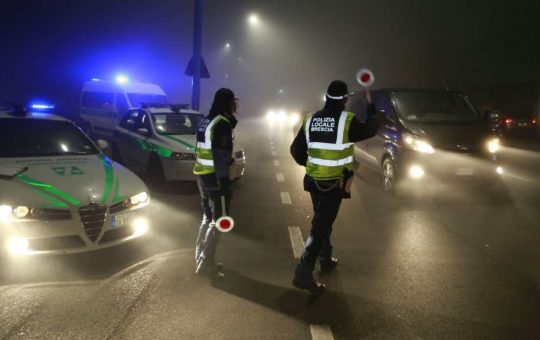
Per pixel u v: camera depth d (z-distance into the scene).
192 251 5.34
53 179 5.05
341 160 4.14
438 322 3.79
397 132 8.46
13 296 4.07
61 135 6.32
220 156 4.36
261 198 8.24
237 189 9.02
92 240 4.84
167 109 10.08
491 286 4.50
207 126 4.48
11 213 4.51
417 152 7.97
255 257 5.24
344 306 4.04
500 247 5.66
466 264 5.08
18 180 4.92
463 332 3.63
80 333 3.51
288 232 6.21
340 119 4.12
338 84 4.14
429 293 4.32
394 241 5.87
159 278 4.55
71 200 4.75
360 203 7.89
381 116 8.58
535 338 3.56
